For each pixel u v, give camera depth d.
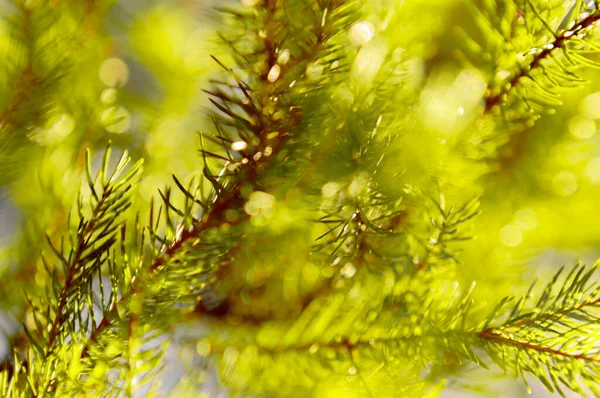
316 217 0.68
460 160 0.67
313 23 0.60
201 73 0.75
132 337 0.61
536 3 0.64
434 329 0.63
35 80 0.68
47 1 0.67
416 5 0.69
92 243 0.60
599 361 0.61
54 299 0.62
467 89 0.67
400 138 0.65
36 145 0.70
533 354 0.62
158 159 0.73
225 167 0.61
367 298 0.66
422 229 0.67
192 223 0.61
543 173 0.75
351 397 0.65
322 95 0.61
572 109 0.74
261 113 0.60
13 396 0.61
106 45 0.73
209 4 0.65
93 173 0.70
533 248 0.76
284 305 0.68
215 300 0.68
